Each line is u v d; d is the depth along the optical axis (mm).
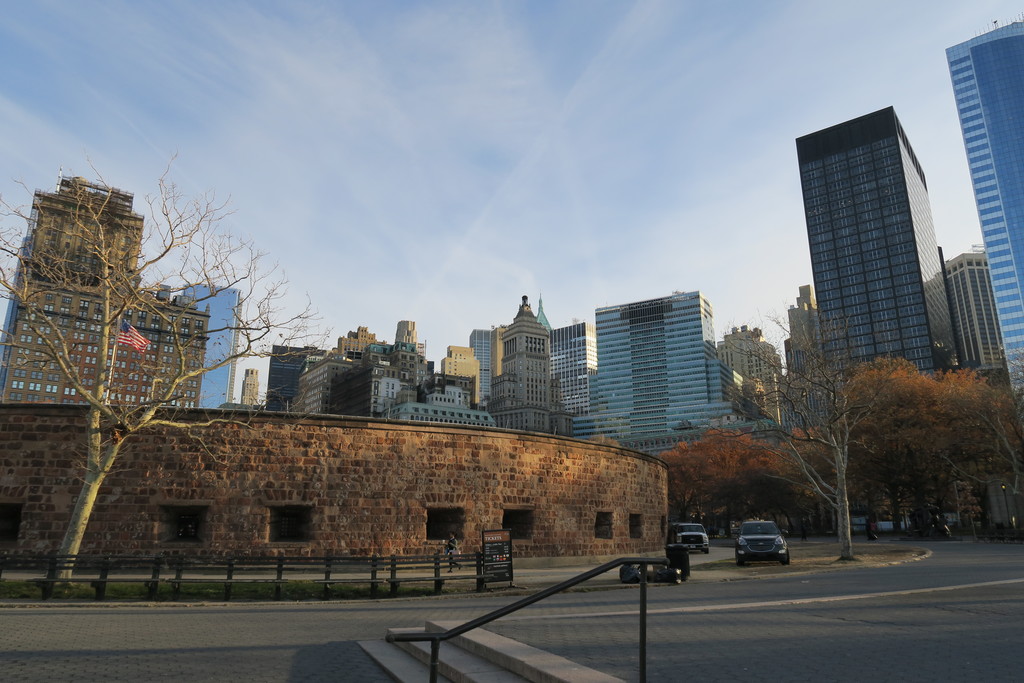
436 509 24438
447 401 190000
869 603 12656
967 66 177500
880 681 6234
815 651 7848
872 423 55812
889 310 180500
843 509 28766
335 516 22594
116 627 11430
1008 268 162500
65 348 18594
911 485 60844
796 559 29625
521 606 6047
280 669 7867
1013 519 61844
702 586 18781
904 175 187000
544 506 27156
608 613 12141
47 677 7180
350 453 23250
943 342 187500
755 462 83312
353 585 19516
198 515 21953
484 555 19359
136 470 21141
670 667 6996
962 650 7738
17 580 16062
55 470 20766
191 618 13078
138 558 16500
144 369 22312
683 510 94875
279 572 17172
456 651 8688
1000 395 49656
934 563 24438
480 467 25547
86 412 21281
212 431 21938
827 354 32625
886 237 185625
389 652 9016
